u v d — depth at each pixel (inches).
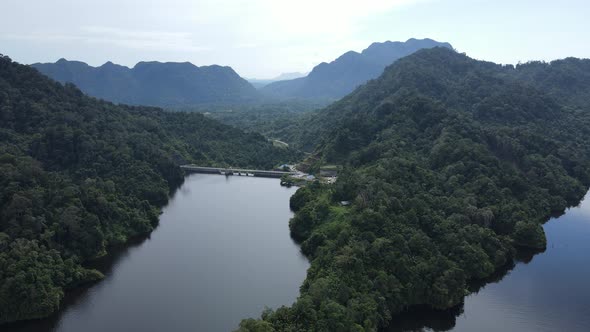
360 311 4717.0
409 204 6860.2
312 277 5551.2
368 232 5974.4
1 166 7219.5
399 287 5305.1
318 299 4685.0
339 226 6801.2
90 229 7022.6
